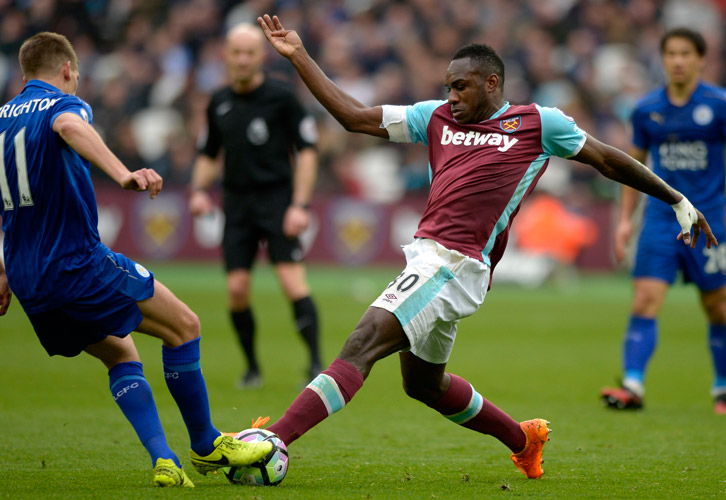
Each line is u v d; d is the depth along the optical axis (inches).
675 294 2564.0
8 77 3034.0
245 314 1068.5
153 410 564.4
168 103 2910.9
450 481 598.2
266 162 1069.1
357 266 2706.7
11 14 3110.2
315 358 1069.1
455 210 577.9
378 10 3088.1
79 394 983.6
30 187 525.3
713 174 968.3
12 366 1186.0
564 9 3166.8
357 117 609.6
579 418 895.1
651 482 598.9
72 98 532.7
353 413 914.1
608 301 2257.6
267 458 549.6
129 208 2640.3
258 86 1066.7
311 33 3026.6
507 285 2701.8
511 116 588.7
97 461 652.7
